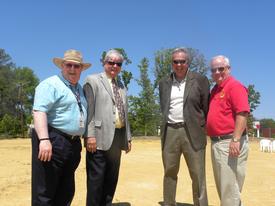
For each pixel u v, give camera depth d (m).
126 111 2.72
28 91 34.88
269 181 4.35
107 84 2.63
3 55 37.12
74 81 2.15
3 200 3.29
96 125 2.59
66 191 2.19
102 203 2.74
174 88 2.75
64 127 2.08
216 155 2.53
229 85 2.47
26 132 20.39
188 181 4.28
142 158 6.85
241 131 2.41
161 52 19.11
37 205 2.08
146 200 3.36
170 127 2.77
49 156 2.01
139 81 18.70
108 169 2.71
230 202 2.48
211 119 2.53
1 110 33.25
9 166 5.50
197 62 17.92
